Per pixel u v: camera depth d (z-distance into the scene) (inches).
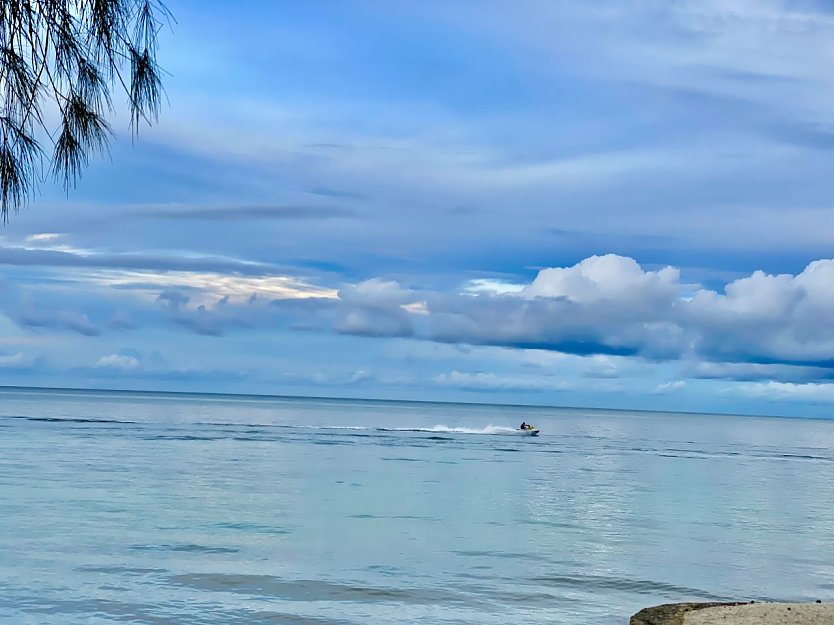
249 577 880.9
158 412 5905.5
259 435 3523.6
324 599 804.0
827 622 613.3
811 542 1262.3
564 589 879.7
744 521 1489.9
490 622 742.5
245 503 1451.8
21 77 170.7
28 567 881.5
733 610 652.1
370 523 1289.4
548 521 1397.6
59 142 173.3
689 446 4416.8
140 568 901.8
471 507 1535.4
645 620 624.4
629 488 2021.4
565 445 3909.9
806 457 3850.9
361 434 3951.8
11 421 3843.5
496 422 7081.7
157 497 1473.9
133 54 172.6
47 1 170.4
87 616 711.1
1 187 170.7
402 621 736.3
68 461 2074.3
